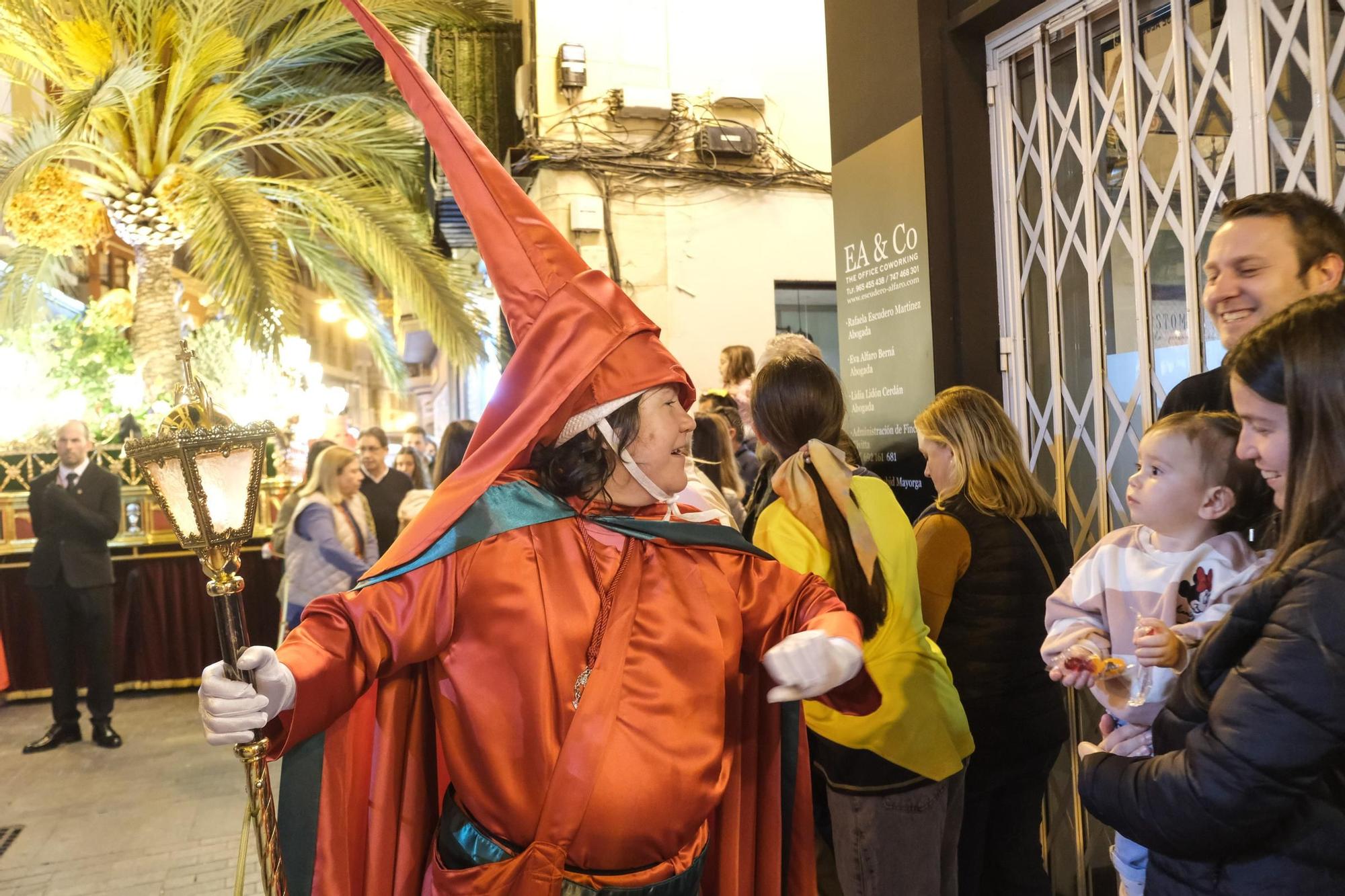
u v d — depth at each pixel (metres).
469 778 1.40
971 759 2.25
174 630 6.58
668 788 1.34
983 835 2.39
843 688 1.49
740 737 1.60
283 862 1.39
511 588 1.40
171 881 3.51
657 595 1.44
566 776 1.32
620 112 5.57
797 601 1.53
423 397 25.12
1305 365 1.06
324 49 7.24
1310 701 0.97
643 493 1.52
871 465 3.30
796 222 5.96
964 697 2.22
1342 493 1.03
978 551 2.22
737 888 1.55
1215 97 2.24
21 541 6.52
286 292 6.51
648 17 5.68
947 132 2.96
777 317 6.25
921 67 2.93
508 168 5.76
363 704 1.50
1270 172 2.10
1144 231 2.46
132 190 7.28
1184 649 1.34
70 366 7.46
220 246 6.32
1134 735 1.48
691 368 5.77
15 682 6.39
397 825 1.50
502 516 1.45
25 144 7.20
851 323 3.39
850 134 3.34
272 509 7.04
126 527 6.58
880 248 3.19
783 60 5.94
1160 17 2.41
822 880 3.08
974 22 2.85
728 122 5.80
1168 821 1.12
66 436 5.32
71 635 5.35
